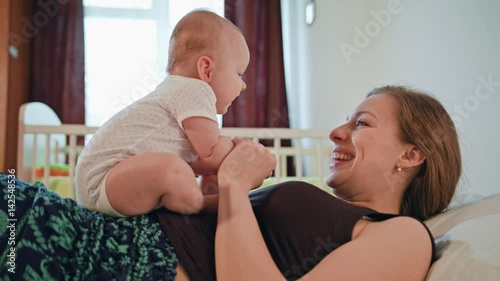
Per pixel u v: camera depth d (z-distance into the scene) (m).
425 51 1.66
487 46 1.28
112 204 0.80
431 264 0.78
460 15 1.43
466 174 1.37
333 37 2.50
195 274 0.75
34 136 2.17
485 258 0.74
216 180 0.94
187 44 0.99
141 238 0.75
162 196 0.80
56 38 2.95
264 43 3.11
